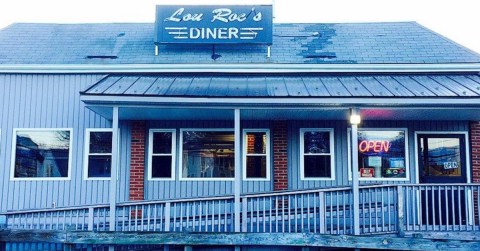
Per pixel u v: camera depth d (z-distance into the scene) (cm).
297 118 1165
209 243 958
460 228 952
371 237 934
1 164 1197
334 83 1092
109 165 1202
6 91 1221
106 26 1478
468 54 1222
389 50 1273
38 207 1182
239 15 1277
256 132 1206
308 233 948
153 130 1214
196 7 1283
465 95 941
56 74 1227
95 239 970
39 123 1211
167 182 1195
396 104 952
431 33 1365
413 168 1178
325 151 1193
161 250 1007
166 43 1277
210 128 1210
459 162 1177
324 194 975
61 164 1203
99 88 1018
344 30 1433
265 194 970
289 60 1228
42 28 1449
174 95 956
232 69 1198
